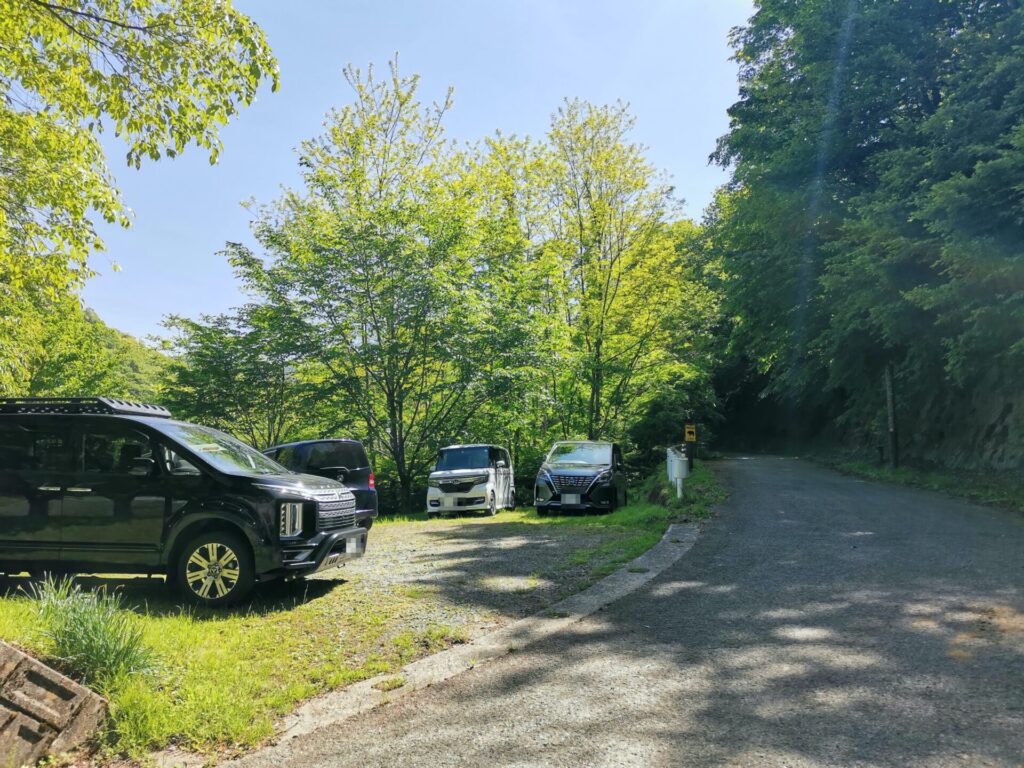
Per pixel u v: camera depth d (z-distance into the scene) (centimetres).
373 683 483
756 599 659
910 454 2269
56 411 763
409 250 1948
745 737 369
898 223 1498
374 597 721
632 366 2625
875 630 544
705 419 4509
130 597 727
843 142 1817
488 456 1847
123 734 399
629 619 614
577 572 825
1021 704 392
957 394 2062
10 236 995
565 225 2575
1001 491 1365
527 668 500
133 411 788
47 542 718
